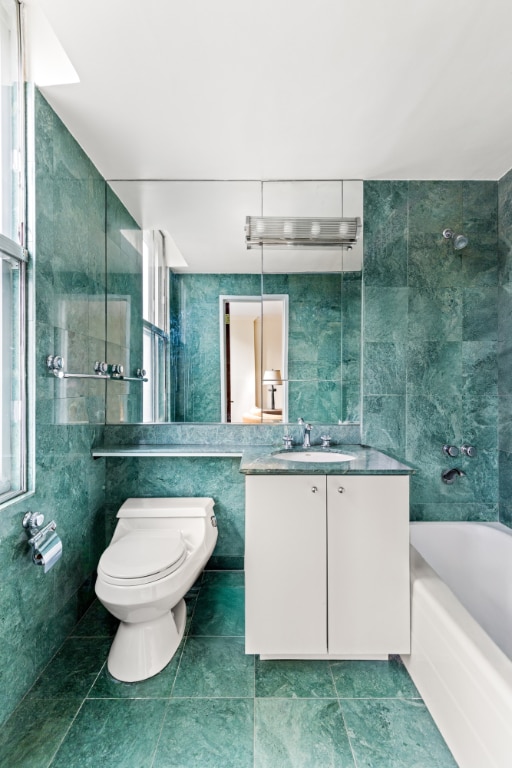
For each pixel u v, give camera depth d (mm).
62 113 1615
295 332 2229
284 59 1331
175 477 2207
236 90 1478
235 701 1351
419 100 1527
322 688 1413
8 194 1390
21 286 1406
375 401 2154
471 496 2146
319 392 2215
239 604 1918
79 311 1842
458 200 2152
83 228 1881
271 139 1794
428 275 2152
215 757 1156
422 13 1170
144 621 1506
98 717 1280
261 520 1504
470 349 2152
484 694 1008
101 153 1916
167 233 2238
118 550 1587
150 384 2234
